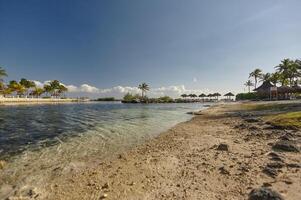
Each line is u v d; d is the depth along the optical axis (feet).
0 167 27.61
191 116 111.75
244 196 16.40
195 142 39.40
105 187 20.38
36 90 412.36
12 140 46.55
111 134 54.75
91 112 148.87
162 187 19.52
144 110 176.65
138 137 50.34
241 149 30.99
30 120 91.09
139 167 26.14
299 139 33.91
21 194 19.22
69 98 510.58
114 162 29.35
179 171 23.52
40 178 23.63
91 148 38.91
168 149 35.42
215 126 61.57
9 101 274.77
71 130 61.98
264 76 354.13
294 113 59.21
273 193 15.03
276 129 44.60
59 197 18.60
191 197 17.06
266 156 26.37
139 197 17.76
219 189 18.11
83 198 18.20
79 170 26.27
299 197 15.42
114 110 176.04
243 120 66.95
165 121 87.81
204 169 23.36
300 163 22.84
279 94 246.27
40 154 34.45
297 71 268.41
